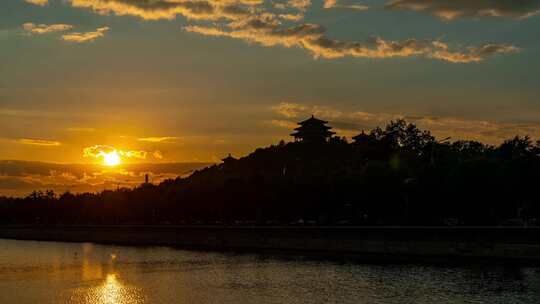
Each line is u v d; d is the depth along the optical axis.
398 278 81.56
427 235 107.50
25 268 105.75
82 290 77.06
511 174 135.88
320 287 75.81
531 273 82.62
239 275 90.06
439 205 144.12
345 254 119.06
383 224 151.00
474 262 97.44
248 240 144.38
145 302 67.62
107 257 128.12
